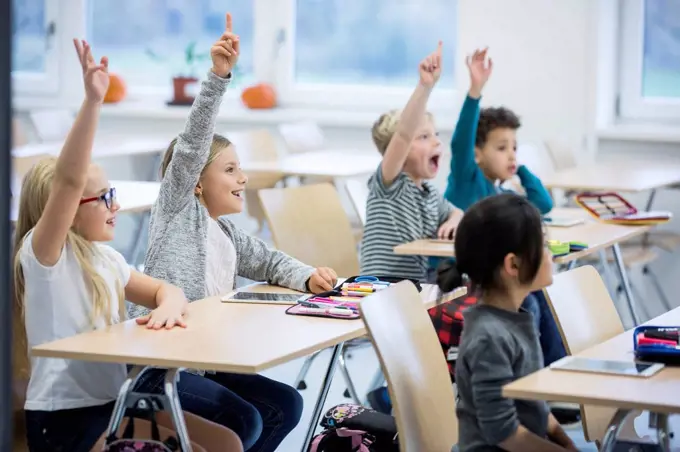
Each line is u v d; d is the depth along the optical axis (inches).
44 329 130.7
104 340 122.7
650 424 133.3
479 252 115.7
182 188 154.0
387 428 141.6
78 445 128.0
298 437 193.3
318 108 366.6
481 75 203.3
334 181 305.0
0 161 75.2
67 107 378.6
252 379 153.0
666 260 307.7
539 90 323.0
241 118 357.1
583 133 319.3
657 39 327.9
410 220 198.1
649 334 124.5
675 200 306.7
